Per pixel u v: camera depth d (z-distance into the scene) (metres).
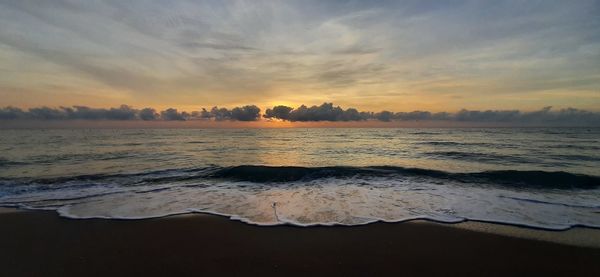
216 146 27.33
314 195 8.97
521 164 15.09
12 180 11.08
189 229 6.07
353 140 36.25
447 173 11.92
